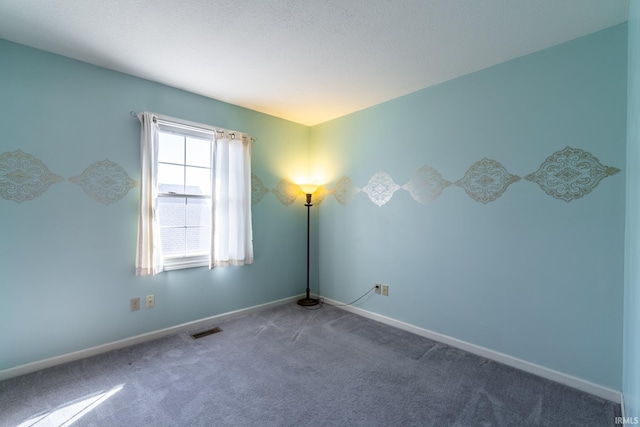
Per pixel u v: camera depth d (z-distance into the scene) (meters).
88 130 2.42
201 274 3.08
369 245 3.36
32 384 2.04
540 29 1.96
